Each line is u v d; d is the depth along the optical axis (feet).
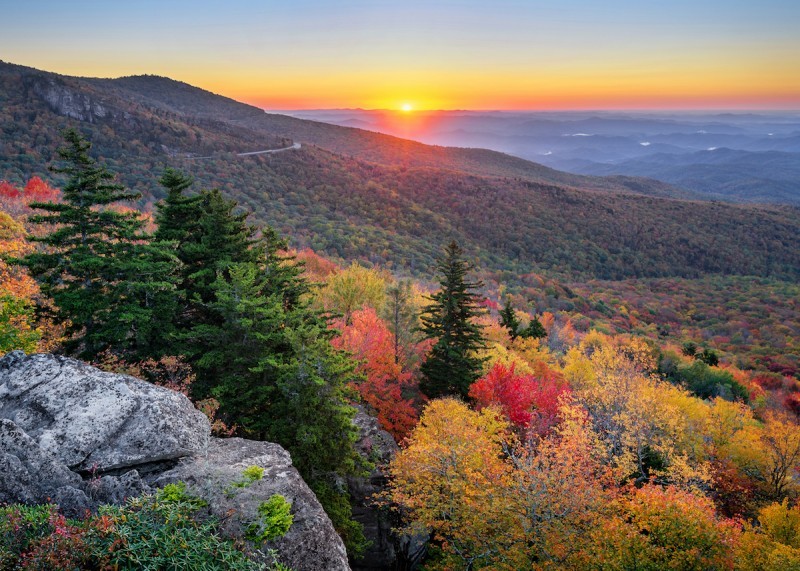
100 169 56.65
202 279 66.03
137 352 59.67
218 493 34.37
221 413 59.06
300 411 54.85
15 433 30.27
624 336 323.37
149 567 23.99
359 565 68.28
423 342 134.10
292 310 71.56
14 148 434.71
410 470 67.72
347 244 496.64
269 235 77.41
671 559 65.36
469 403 105.60
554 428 97.30
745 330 455.22
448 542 68.23
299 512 35.88
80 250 55.36
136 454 35.17
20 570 21.35
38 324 59.62
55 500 27.94
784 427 126.00
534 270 643.04
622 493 88.43
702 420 140.46
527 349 182.70
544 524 62.90
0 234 104.42
